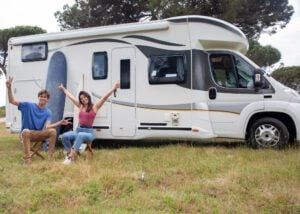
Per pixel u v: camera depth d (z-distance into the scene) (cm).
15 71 991
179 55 835
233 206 456
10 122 998
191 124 818
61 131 914
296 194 481
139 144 941
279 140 791
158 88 842
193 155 714
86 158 700
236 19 1895
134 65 862
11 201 479
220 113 813
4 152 836
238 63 822
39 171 623
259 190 502
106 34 887
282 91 795
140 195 493
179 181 554
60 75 919
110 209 449
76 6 2288
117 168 626
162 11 1814
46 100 723
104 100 767
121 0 2141
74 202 479
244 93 806
